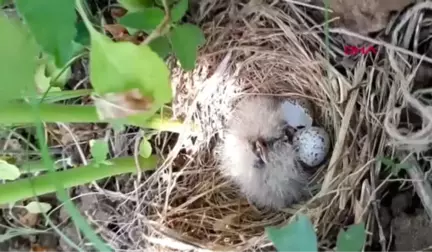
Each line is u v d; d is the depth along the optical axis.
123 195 1.19
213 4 1.16
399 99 1.02
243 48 1.18
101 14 1.19
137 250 1.19
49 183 0.95
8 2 1.07
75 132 1.23
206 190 1.24
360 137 1.09
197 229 1.20
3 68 0.64
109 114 0.72
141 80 0.67
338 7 1.06
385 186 1.07
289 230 0.75
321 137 1.19
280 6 1.14
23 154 1.22
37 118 0.70
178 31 0.94
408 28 1.01
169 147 1.22
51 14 0.67
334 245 1.09
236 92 1.24
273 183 1.23
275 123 1.25
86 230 0.75
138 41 1.13
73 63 1.21
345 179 1.08
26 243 1.30
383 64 1.06
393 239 1.05
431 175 1.01
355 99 1.09
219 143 1.26
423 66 1.01
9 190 0.92
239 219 1.22
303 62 1.15
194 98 1.19
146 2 1.03
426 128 0.97
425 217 1.00
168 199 1.20
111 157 1.22
